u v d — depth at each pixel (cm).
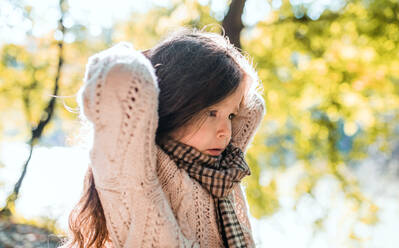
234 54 110
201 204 104
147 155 91
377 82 505
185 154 102
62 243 127
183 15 503
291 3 512
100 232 103
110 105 85
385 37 478
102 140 87
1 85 608
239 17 364
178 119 99
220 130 102
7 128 682
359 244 516
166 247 91
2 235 455
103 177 90
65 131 617
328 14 503
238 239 108
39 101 613
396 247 738
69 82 609
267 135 587
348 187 548
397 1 461
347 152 574
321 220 535
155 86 89
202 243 104
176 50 104
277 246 623
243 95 120
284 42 544
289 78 559
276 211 559
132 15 550
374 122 546
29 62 605
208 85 98
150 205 91
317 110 562
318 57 525
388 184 1309
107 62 87
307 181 568
